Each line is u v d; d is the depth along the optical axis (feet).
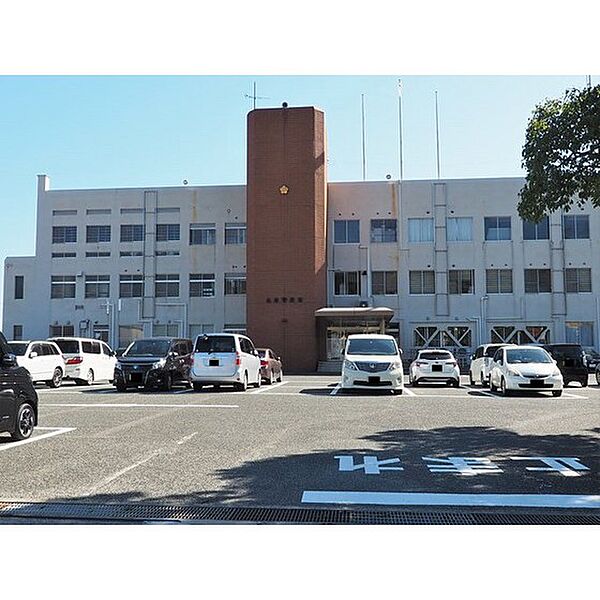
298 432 38.32
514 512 21.56
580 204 39.96
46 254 158.10
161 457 30.27
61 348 82.99
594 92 37.29
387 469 27.91
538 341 143.74
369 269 147.64
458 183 148.46
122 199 157.17
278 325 135.85
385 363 67.92
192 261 154.10
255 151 139.74
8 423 33.94
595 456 31.17
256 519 20.76
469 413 49.14
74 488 24.32
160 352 73.46
